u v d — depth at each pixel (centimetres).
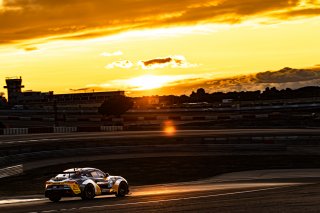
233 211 1647
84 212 1734
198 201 2030
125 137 6731
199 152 6475
